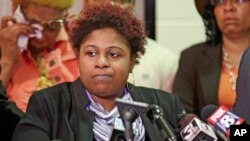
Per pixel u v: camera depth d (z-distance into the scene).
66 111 2.70
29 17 4.04
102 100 2.72
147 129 2.71
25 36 4.04
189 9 5.80
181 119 2.81
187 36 5.81
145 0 5.04
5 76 4.00
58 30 4.08
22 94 4.01
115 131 2.63
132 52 2.72
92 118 2.65
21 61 4.05
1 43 4.03
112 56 2.64
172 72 4.68
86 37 2.64
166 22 5.77
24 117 2.70
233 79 4.45
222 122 2.50
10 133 3.09
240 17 4.49
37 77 4.06
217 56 4.57
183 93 4.55
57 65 4.09
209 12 4.68
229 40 4.56
